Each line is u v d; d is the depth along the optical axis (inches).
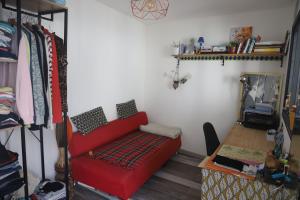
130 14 132.3
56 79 69.5
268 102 118.0
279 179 55.6
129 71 142.6
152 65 155.5
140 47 151.2
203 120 139.6
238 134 99.9
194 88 140.3
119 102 136.3
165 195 96.8
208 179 64.4
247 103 123.9
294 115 58.6
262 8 113.2
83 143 101.4
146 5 112.7
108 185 86.1
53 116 69.0
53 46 68.3
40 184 84.0
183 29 139.6
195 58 137.3
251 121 111.1
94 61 113.8
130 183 86.4
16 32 60.4
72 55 101.0
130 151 107.8
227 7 113.0
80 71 106.3
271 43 107.1
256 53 110.6
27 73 59.3
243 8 114.0
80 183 101.5
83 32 105.4
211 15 127.9
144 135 134.8
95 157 99.3
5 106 58.6
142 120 148.1
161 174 116.0
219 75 131.0
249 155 73.4
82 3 103.3
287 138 69.5
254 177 58.7
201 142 141.9
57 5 70.7
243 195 59.7
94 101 116.8
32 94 61.4
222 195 62.8
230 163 65.2
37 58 62.6
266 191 56.4
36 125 68.1
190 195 97.3
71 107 103.5
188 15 128.5
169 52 146.8
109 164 93.4
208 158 71.6
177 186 104.3
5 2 67.7
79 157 98.9
